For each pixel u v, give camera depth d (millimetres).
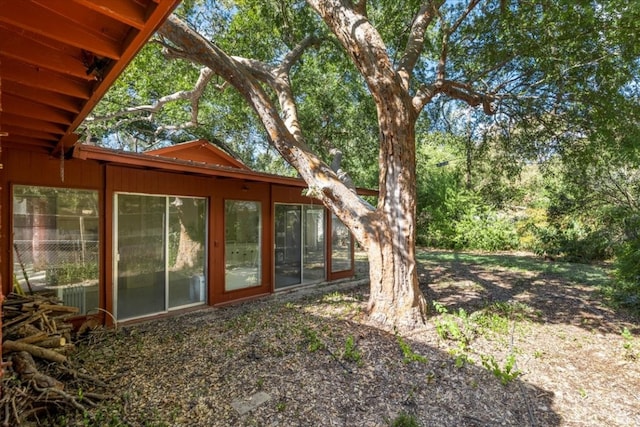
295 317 5422
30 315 3646
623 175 11281
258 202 7492
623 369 3795
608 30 5078
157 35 6129
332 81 10188
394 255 4965
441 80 6102
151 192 5707
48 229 4652
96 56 2227
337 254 9641
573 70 5996
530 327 5070
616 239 11883
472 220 16422
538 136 7680
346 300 6664
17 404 2537
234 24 8344
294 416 2801
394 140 4984
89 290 5016
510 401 3115
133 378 3385
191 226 6352
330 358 3818
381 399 3068
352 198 5332
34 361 3102
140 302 5625
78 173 4898
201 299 6484
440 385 3318
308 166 5453
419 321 4879
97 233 5113
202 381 3324
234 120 13547
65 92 2510
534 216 15609
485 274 9836
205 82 7746
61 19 1820
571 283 8555
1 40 1961
